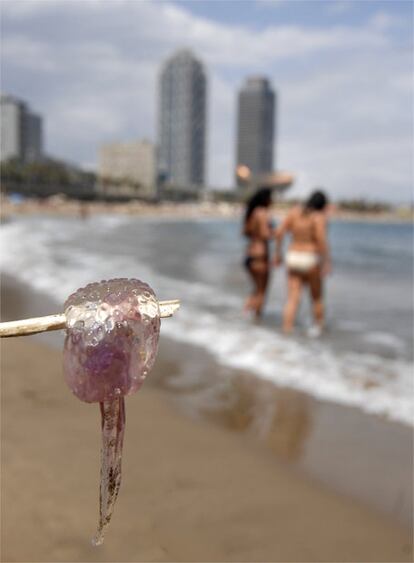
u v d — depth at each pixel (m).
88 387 0.69
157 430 3.26
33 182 106.00
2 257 14.36
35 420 3.06
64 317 0.69
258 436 3.29
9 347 4.99
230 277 12.38
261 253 7.42
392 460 3.04
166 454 2.88
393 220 196.38
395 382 4.57
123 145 181.88
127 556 1.88
